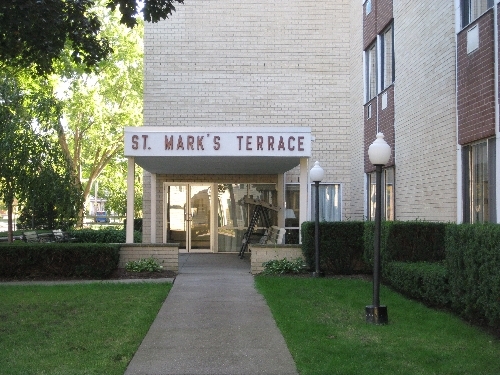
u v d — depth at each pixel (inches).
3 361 259.9
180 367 255.6
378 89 653.9
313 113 750.5
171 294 443.5
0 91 653.9
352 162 750.5
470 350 274.5
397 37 589.0
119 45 1213.1
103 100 1274.6
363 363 253.8
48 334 311.4
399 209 586.9
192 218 770.2
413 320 343.0
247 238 717.3
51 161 679.1
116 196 1568.7
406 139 563.8
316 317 350.6
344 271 545.0
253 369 251.9
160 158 568.1
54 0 440.5
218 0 748.6
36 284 491.8
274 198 768.9
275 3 750.5
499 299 282.0
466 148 440.1
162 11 451.8
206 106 744.3
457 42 447.8
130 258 562.3
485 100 401.1
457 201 448.5
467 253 318.0
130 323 336.2
